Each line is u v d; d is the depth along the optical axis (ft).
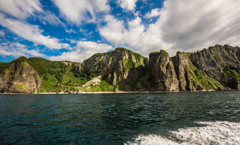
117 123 65.92
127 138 44.96
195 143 38.24
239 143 37.73
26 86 654.94
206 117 73.41
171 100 185.98
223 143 37.86
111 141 42.83
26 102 181.88
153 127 57.06
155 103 153.07
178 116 78.13
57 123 66.90
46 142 42.75
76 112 99.09
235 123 59.31
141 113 91.86
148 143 39.65
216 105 123.54
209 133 46.62
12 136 47.96
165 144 38.14
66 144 41.22
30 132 52.70
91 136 47.98
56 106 137.08
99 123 66.39
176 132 48.98
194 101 164.04
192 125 57.93
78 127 59.77
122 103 160.86
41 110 109.50
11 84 616.80
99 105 143.43
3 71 640.99
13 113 94.38
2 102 179.63
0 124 64.23
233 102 146.61
